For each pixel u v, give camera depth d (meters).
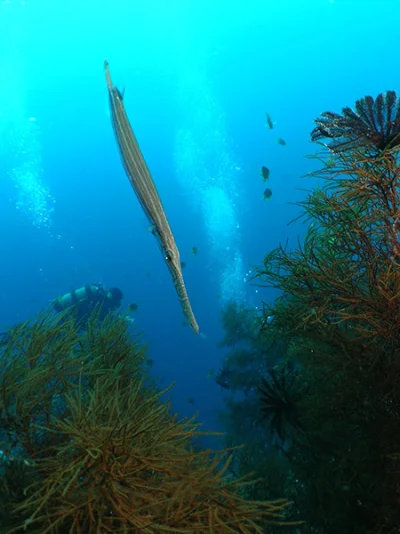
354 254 3.76
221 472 2.49
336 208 3.59
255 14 53.72
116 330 4.00
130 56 54.25
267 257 4.10
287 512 4.58
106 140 54.25
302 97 55.62
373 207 3.62
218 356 33.44
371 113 3.28
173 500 2.32
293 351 4.57
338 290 3.85
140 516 2.27
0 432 2.87
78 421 2.47
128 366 3.95
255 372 7.37
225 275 40.91
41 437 2.97
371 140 3.30
